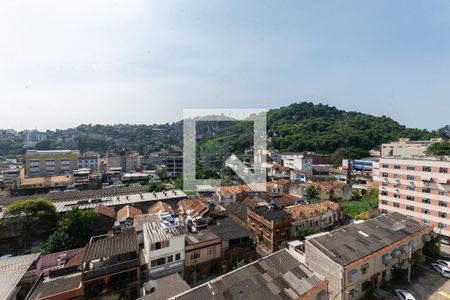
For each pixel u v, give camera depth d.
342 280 19.98
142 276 24.05
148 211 45.19
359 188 68.19
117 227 28.12
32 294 20.08
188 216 34.41
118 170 106.12
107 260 22.52
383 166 42.94
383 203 42.94
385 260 23.03
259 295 15.84
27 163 97.56
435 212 36.31
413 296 21.61
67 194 53.31
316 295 16.97
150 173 99.62
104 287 21.03
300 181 69.94
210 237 28.03
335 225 40.81
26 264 23.30
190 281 25.94
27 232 35.41
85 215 34.31
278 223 34.44
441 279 24.56
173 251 24.72
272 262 19.11
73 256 27.38
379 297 21.62
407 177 39.59
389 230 26.48
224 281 16.84
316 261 22.31
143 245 27.27
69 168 104.00
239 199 53.72
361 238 24.56
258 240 37.12
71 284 21.48
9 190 67.31
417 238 27.06
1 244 34.62
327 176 80.12
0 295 18.45
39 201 37.53
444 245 35.03
